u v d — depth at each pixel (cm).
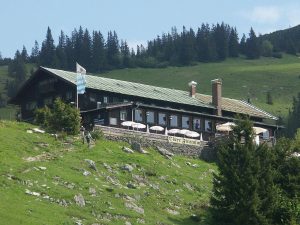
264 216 7419
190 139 10481
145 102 11806
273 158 8106
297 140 9250
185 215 7631
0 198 6375
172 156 9862
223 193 7700
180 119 11788
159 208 7562
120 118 11025
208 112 12519
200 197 8381
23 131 9138
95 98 11388
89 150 8919
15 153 7994
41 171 7512
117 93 11469
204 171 9562
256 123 12512
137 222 6894
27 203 6488
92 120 11056
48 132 9438
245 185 7575
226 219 7631
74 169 7944
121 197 7462
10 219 5944
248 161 7781
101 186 7600
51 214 6388
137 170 8606
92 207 6925
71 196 6962
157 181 8469
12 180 6969
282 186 8150
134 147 9562
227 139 10438
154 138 10212
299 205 7681
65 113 9569
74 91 11575
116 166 8538
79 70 10700
